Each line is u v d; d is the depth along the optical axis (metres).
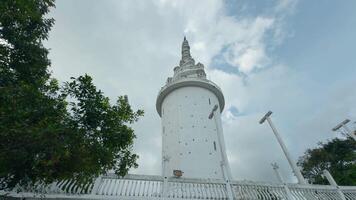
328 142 40.47
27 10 9.66
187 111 40.81
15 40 9.59
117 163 10.12
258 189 17.20
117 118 9.52
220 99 47.00
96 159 9.20
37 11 10.38
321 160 38.66
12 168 7.88
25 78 9.66
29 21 10.31
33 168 8.02
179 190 15.81
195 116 40.19
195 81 44.19
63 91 9.13
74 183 14.04
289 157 23.52
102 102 9.05
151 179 15.91
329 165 38.09
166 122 41.78
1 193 12.04
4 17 9.21
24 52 9.81
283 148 24.39
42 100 8.80
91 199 13.92
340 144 38.66
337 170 36.59
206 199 15.71
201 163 34.69
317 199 17.86
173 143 37.75
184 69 49.94
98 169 9.68
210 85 44.75
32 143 7.54
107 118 9.05
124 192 14.77
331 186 18.88
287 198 17.14
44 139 7.64
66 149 8.10
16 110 7.72
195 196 15.70
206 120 40.09
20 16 9.55
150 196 14.98
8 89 8.10
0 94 7.80
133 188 15.15
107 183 14.94
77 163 8.77
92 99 8.95
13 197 12.28
